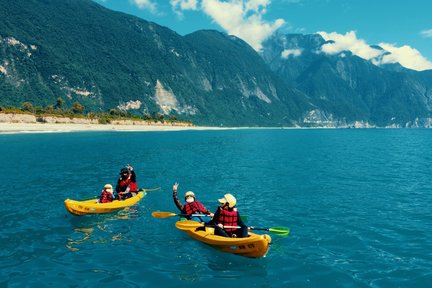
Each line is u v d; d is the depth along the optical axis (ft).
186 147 180.65
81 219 46.62
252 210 52.70
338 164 113.29
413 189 70.59
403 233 42.06
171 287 28.50
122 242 38.45
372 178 84.79
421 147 214.07
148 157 126.31
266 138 330.54
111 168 94.99
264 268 32.32
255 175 87.04
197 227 39.78
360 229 43.57
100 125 393.91
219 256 35.04
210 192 65.82
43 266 32.01
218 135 386.52
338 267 32.45
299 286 28.86
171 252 35.81
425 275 30.73
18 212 49.57
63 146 162.91
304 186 72.69
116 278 29.91
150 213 50.11
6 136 224.94
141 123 501.56
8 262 32.76
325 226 44.86
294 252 36.11
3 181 73.56
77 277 29.99
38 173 84.69
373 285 29.01
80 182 73.82
